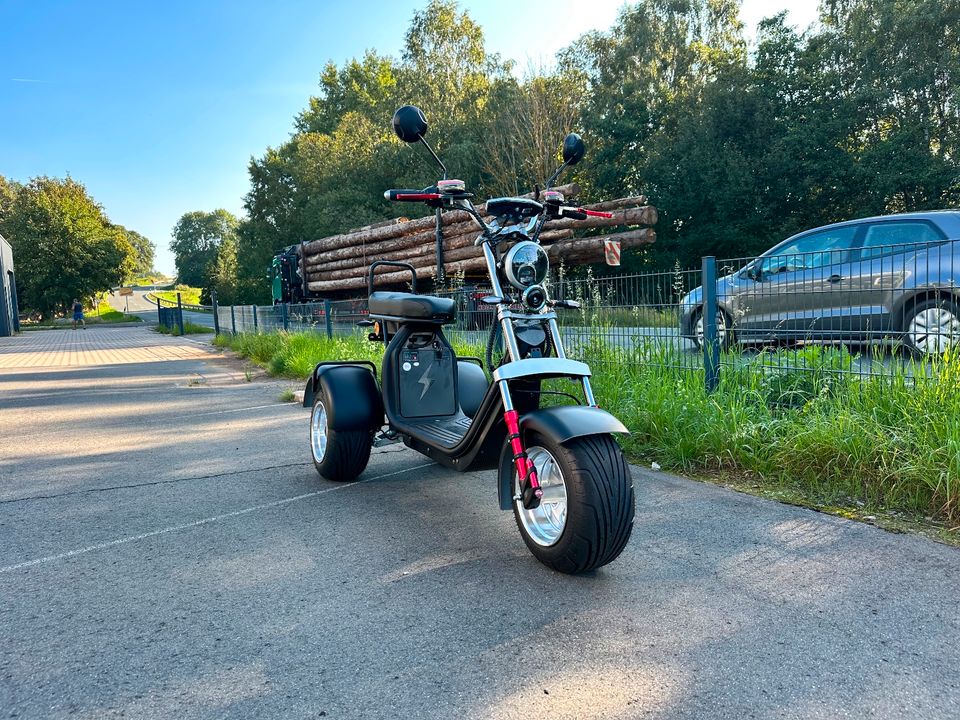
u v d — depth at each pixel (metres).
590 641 2.52
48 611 2.86
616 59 37.97
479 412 3.36
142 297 99.38
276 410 8.05
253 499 4.43
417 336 4.48
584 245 12.67
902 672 2.28
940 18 28.67
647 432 5.23
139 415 7.96
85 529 3.90
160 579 3.17
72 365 15.38
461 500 4.34
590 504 2.85
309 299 23.69
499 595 2.93
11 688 2.29
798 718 2.05
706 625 2.62
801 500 4.07
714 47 39.28
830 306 5.17
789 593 2.88
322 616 2.77
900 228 7.46
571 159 3.59
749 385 5.27
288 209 43.88
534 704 2.14
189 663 2.43
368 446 4.63
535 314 3.35
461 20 46.12
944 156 28.31
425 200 3.43
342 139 40.09
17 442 6.49
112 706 2.18
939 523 3.62
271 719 2.10
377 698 2.19
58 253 55.09
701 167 30.08
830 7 33.47
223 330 22.94
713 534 3.57
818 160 28.84
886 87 28.55
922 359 4.63
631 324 6.14
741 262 5.93
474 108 36.12
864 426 4.26
